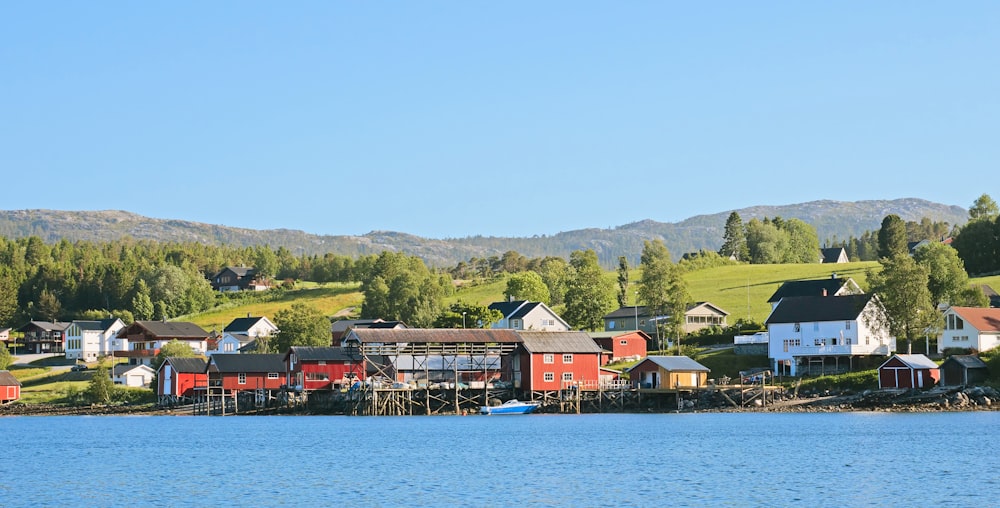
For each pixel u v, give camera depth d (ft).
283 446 301.22
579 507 186.80
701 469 232.73
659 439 301.84
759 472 226.38
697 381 438.81
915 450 259.39
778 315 459.73
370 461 256.93
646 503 189.78
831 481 212.02
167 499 200.34
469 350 424.46
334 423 390.83
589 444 290.56
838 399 407.64
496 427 358.43
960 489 199.52
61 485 220.43
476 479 221.87
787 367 456.04
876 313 440.86
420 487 211.41
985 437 286.66
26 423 444.96
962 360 402.72
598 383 437.17
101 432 375.66
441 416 421.59
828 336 442.91
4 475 238.07
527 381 428.15
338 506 190.29
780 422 353.92
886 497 192.34
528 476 225.56
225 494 205.67
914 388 400.88
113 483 222.69
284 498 199.82
